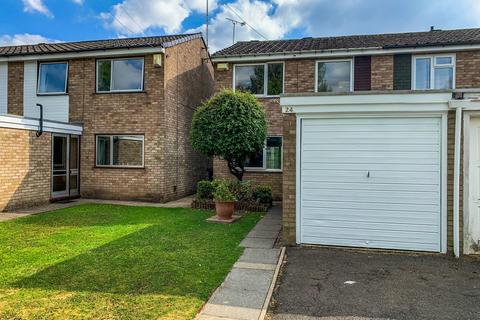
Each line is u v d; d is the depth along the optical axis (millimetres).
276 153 12938
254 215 9555
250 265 5195
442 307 3830
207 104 10680
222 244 6336
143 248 5965
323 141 6262
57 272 4754
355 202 6137
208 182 11141
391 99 5844
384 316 3629
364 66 12352
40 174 11031
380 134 6023
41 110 11016
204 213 9727
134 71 12648
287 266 5199
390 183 5996
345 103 6020
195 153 15430
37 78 13250
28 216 8984
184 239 6652
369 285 4457
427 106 5766
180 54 13852
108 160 12852
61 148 12102
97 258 5379
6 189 9812
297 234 6355
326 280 4633
